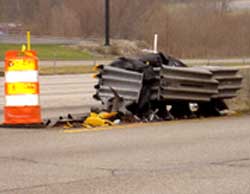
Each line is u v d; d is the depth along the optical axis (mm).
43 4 101875
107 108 17203
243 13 86500
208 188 10117
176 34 81750
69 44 76125
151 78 16750
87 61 60125
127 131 15531
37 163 11914
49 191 9906
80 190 9969
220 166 11719
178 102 17516
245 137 14891
